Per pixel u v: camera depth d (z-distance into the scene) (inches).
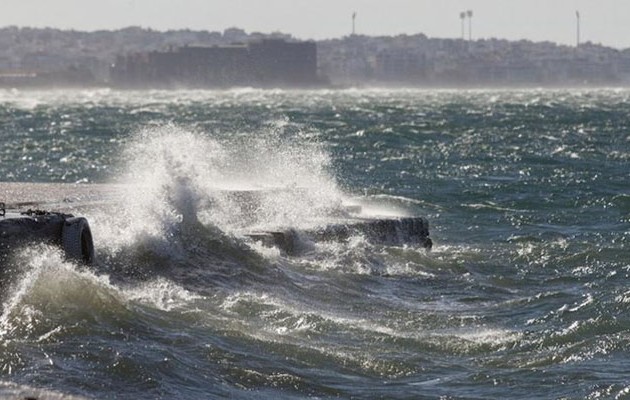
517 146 7288.4
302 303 2405.3
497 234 3503.9
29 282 2085.4
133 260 2402.8
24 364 1776.6
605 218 3841.0
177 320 2081.7
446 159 6215.6
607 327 2199.8
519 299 2544.3
